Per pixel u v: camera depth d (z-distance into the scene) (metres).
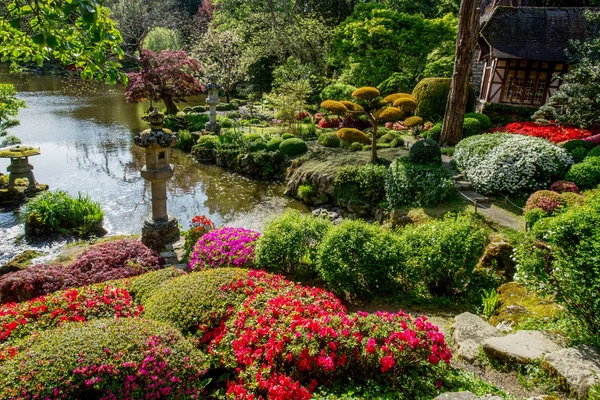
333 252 6.02
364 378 3.42
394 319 3.75
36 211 9.86
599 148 9.55
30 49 4.16
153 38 31.83
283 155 14.66
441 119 16.39
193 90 22.69
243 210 11.84
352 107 11.96
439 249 5.94
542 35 15.07
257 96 28.41
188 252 7.74
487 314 5.38
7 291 5.85
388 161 12.25
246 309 3.90
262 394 3.26
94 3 3.10
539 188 9.35
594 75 11.40
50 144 17.47
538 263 4.58
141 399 2.82
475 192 9.91
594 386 3.21
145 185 13.33
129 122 21.84
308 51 25.48
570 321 4.30
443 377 3.52
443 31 20.03
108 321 3.40
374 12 20.38
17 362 2.84
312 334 3.40
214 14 33.75
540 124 13.70
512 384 3.67
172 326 3.83
